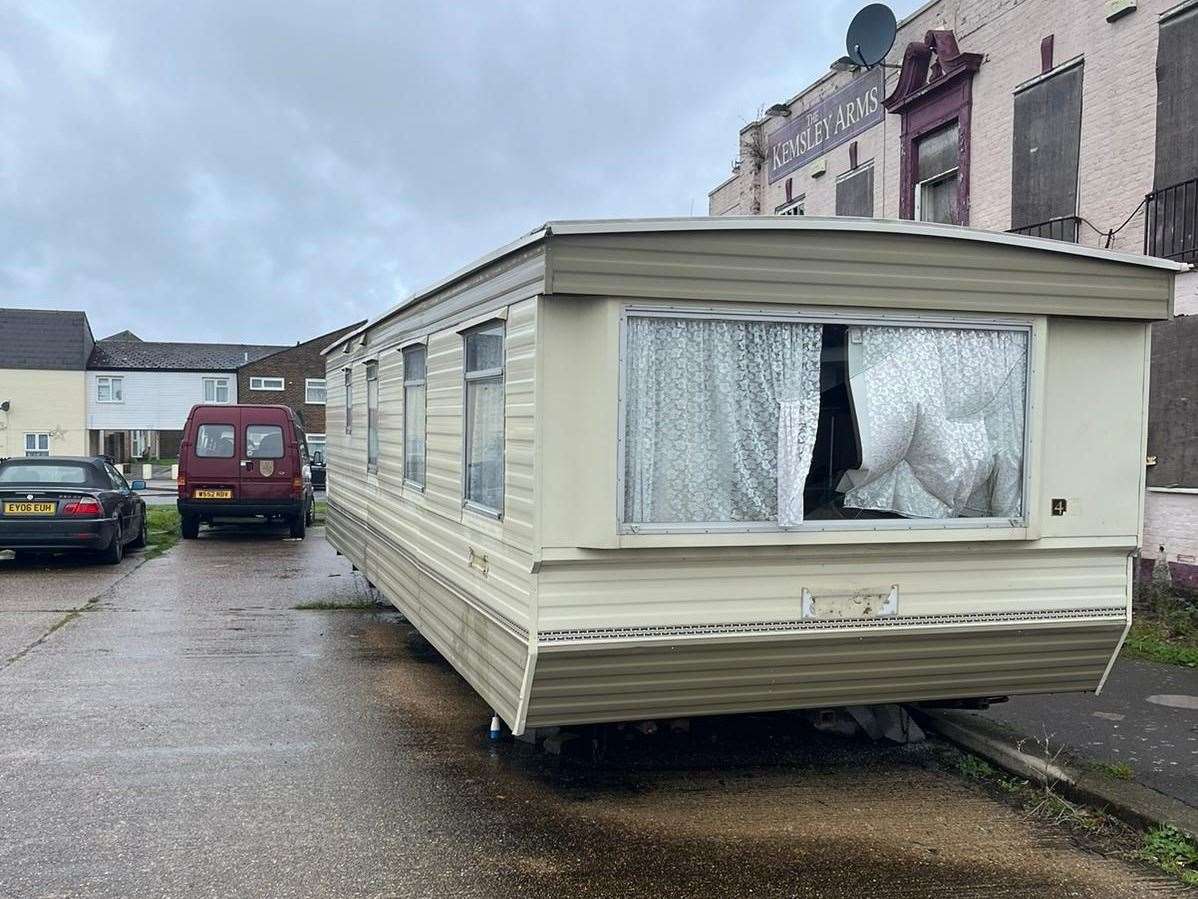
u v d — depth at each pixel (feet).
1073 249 16.46
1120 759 18.10
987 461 16.58
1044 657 17.46
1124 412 17.33
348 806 16.60
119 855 14.65
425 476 21.93
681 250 14.70
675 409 15.07
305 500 58.59
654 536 14.87
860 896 13.65
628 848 15.07
